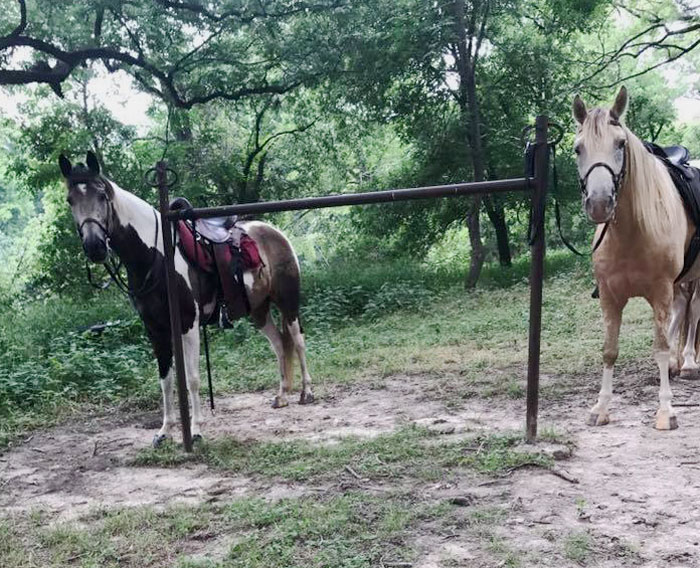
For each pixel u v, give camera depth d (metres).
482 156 14.18
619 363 6.33
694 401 5.00
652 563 2.70
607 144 3.97
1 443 5.39
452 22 13.30
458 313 10.68
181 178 14.61
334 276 14.27
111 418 6.19
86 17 12.33
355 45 13.79
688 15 11.54
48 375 6.99
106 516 3.70
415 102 14.71
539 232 4.11
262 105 16.59
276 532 3.18
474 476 3.77
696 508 3.19
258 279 5.86
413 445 4.36
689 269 5.16
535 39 14.99
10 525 3.62
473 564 2.77
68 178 4.55
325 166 19.06
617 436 4.36
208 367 5.39
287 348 6.18
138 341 9.10
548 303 10.45
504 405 5.40
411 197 4.19
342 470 4.05
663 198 4.43
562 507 3.29
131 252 4.82
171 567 3.00
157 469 4.53
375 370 7.25
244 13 13.30
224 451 4.71
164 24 13.15
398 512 3.29
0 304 12.34
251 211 4.48
